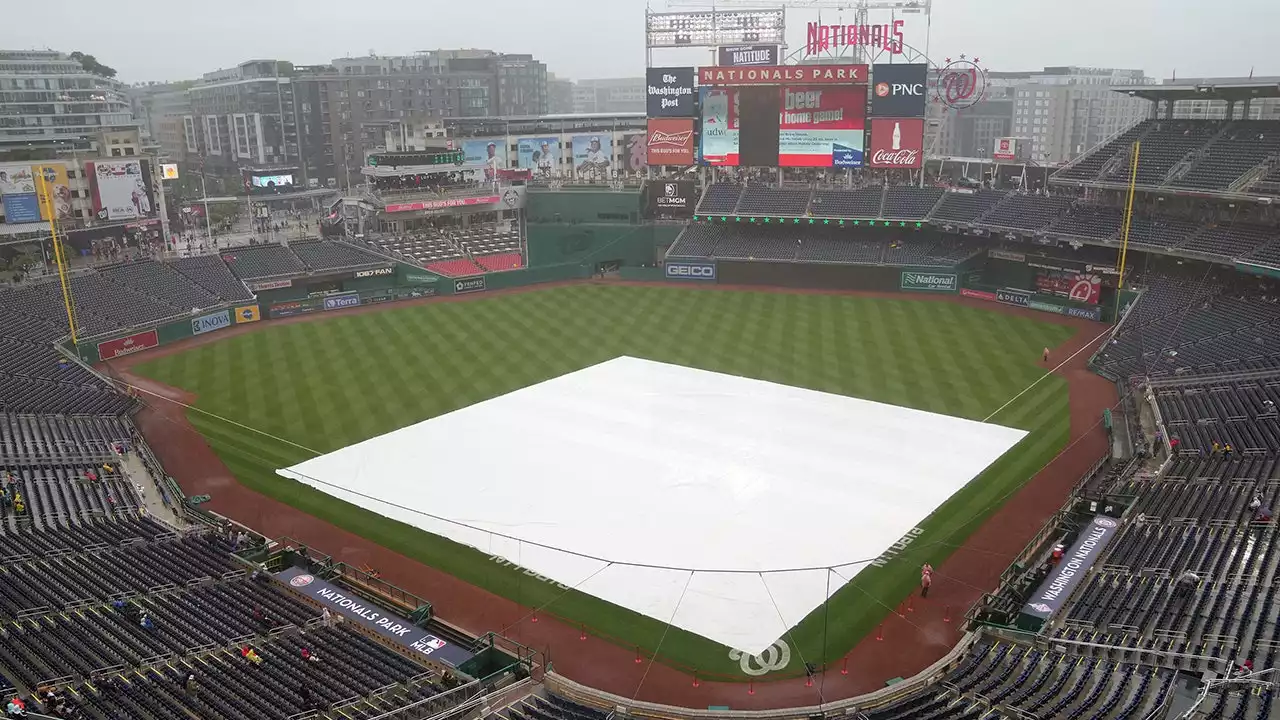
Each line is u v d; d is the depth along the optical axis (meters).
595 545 33.41
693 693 25.19
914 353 57.84
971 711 22.02
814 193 82.06
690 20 83.12
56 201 78.50
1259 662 22.11
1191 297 59.50
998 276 76.12
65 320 60.16
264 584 29.86
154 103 194.00
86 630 26.00
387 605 29.81
